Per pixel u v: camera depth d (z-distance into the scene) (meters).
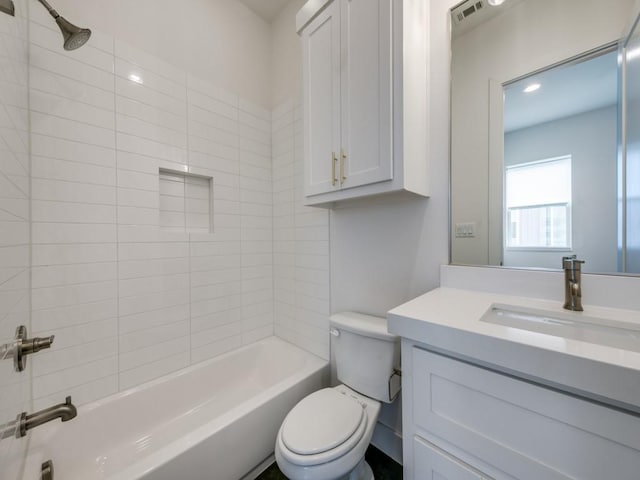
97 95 1.25
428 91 1.17
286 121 1.92
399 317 0.76
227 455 1.08
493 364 0.62
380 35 0.99
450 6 1.11
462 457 0.67
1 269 0.68
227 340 1.78
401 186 0.96
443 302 0.89
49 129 1.13
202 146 1.65
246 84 1.88
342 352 1.29
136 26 1.38
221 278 1.74
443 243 1.15
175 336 1.53
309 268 1.76
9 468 0.71
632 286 0.76
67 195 1.18
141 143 1.39
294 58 1.86
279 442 0.94
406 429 0.78
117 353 1.32
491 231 1.03
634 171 0.77
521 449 0.58
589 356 0.48
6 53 0.79
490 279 1.01
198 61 1.63
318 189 1.24
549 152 0.90
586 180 0.84
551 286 0.89
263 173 1.99
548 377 0.51
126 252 1.35
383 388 1.14
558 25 0.89
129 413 1.30
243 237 1.86
